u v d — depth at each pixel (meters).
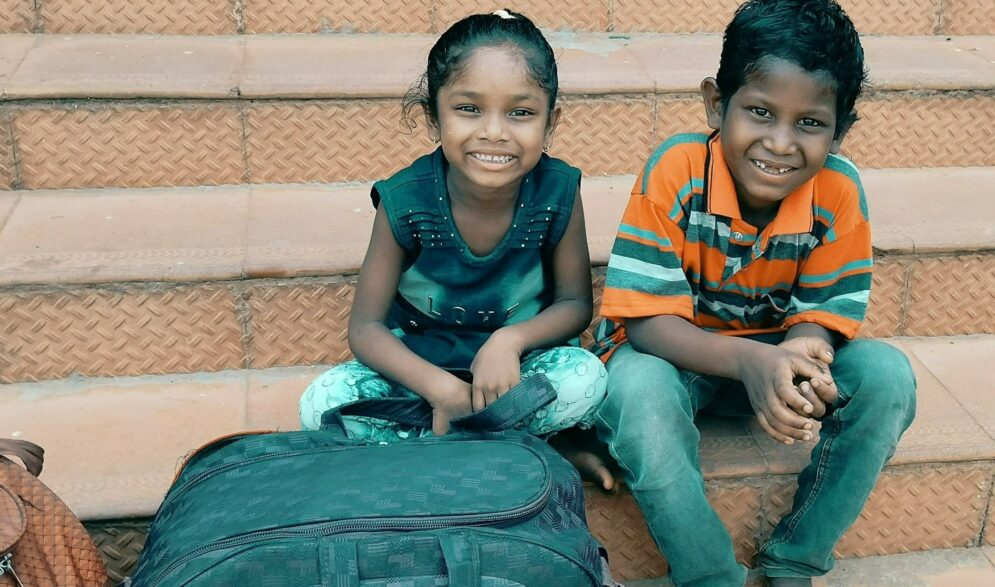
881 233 2.05
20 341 1.89
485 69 1.47
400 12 2.46
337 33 2.47
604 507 1.73
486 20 1.51
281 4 2.42
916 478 1.79
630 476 1.58
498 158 1.52
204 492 1.38
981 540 1.88
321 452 1.45
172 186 2.19
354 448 1.46
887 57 2.43
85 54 2.26
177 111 2.12
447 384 1.57
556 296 1.73
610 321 1.84
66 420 1.82
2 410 1.84
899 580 1.80
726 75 1.49
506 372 1.55
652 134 2.28
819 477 1.63
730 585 1.58
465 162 1.54
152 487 1.66
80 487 1.65
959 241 2.02
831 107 1.45
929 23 2.60
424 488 1.32
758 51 1.43
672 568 1.59
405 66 2.28
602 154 2.28
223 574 1.23
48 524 1.40
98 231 2.00
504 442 1.46
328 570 1.22
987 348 2.09
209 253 1.94
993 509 1.85
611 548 1.78
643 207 1.60
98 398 1.89
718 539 1.55
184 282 1.89
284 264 1.91
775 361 1.47
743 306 1.70
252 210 2.11
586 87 2.20
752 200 1.59
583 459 1.69
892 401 1.56
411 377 1.59
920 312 2.10
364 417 1.63
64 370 1.93
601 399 1.64
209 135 2.15
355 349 1.66
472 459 1.40
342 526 1.25
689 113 2.27
